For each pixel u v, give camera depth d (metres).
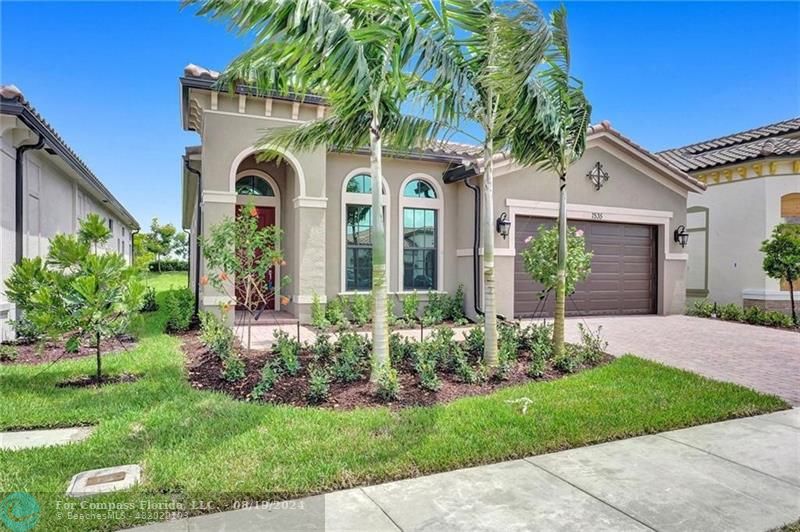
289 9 4.48
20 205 9.46
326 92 6.65
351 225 12.77
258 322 11.41
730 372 7.58
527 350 8.43
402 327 11.72
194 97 10.50
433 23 6.45
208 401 5.53
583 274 9.05
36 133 9.34
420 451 4.25
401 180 13.16
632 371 7.30
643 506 3.46
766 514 3.38
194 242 14.95
